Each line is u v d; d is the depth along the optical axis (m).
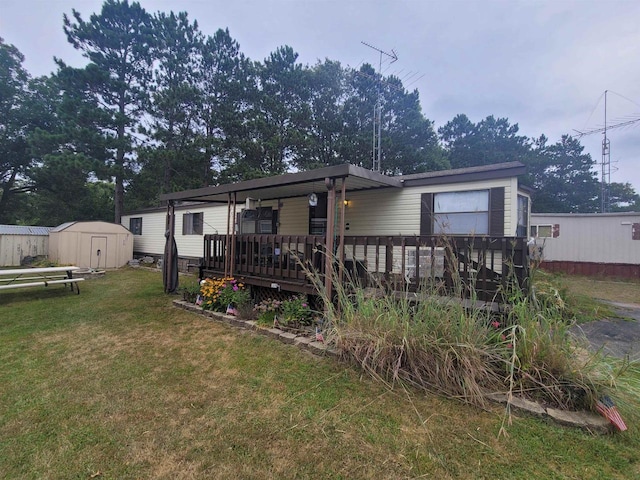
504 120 24.75
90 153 13.65
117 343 3.68
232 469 1.73
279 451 1.88
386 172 16.00
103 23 14.23
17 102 15.64
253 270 5.35
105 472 1.71
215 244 6.13
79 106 13.09
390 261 4.10
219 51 16.31
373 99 16.22
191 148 14.20
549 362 2.39
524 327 2.58
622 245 10.16
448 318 2.70
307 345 3.40
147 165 14.13
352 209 6.59
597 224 10.52
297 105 16.30
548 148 25.45
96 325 4.41
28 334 4.01
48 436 1.99
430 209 5.64
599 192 24.06
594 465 1.77
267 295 5.45
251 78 16.34
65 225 11.50
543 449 1.89
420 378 2.56
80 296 6.46
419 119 16.88
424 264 3.74
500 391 2.43
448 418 2.19
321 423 2.14
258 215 8.40
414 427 2.09
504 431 2.04
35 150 13.69
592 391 2.21
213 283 5.24
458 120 24.36
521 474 1.70
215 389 2.60
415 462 1.79
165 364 3.09
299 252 5.68
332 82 16.47
